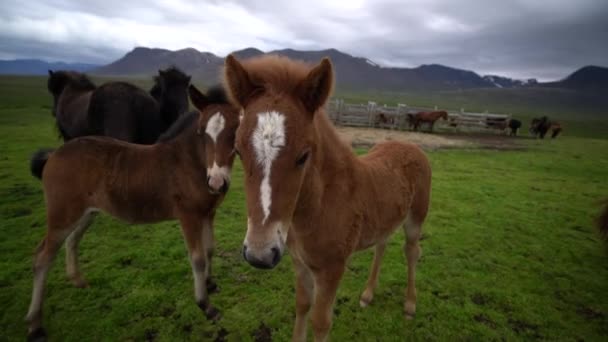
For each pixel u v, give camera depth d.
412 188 3.44
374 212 2.83
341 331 3.36
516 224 6.38
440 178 9.55
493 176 10.10
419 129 22.39
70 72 8.22
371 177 2.88
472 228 6.11
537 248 5.41
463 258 4.98
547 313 3.77
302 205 2.26
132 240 5.11
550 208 7.42
